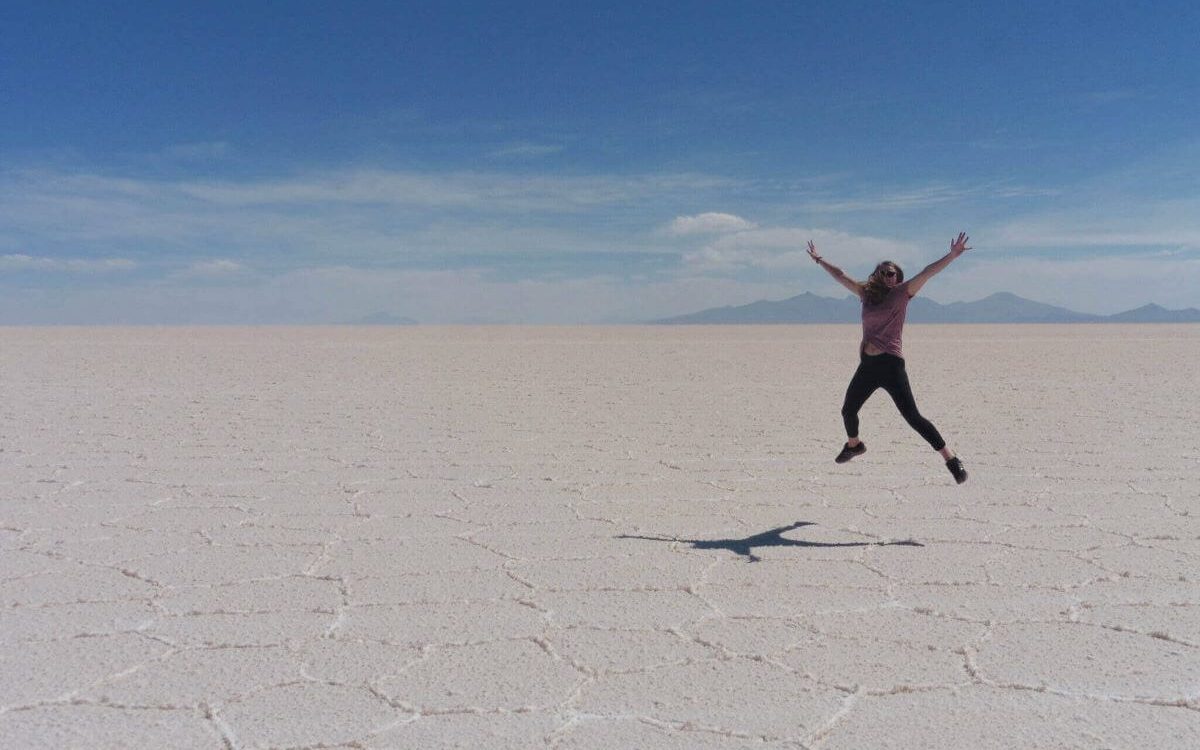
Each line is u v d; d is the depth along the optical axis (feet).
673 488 25.14
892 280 20.76
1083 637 13.64
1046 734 10.62
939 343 117.19
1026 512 21.89
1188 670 12.39
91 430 36.47
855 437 21.88
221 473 27.40
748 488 25.09
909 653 13.07
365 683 12.10
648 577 16.80
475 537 19.84
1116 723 10.88
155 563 17.80
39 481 26.17
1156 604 15.11
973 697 11.61
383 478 26.66
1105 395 49.06
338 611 14.99
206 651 13.23
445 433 35.68
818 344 117.60
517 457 30.22
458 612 14.93
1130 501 22.95
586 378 62.13
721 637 13.75
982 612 14.78
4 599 15.60
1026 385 55.16
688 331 184.85
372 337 144.05
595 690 11.87
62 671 12.49
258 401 47.39
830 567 17.40
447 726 10.87
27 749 10.30
